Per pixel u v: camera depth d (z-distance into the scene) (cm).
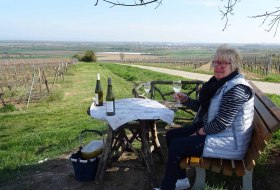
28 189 225
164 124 358
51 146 342
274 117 163
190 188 206
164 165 251
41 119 545
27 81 1151
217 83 183
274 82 1028
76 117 543
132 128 229
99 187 218
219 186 201
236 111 170
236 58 177
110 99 214
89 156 224
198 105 224
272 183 206
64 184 226
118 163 235
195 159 177
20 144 363
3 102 730
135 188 215
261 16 227
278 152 257
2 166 279
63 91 973
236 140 174
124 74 1451
